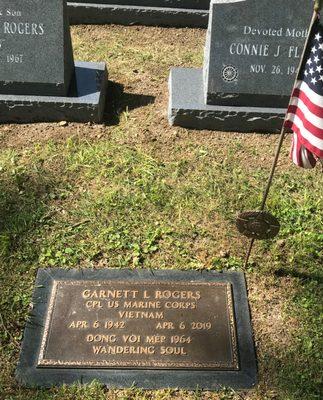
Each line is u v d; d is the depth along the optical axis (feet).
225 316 4.62
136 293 4.76
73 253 5.18
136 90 7.71
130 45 9.10
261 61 6.62
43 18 6.52
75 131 6.78
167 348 4.38
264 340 4.55
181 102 6.84
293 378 4.29
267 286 4.97
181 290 4.81
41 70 6.72
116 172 6.14
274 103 6.84
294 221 5.60
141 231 5.43
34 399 4.10
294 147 4.49
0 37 6.59
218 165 6.31
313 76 4.00
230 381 4.25
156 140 6.67
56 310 4.62
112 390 4.18
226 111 6.75
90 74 7.32
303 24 6.43
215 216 5.64
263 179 6.13
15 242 5.28
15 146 6.52
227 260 5.16
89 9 9.52
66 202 5.76
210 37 6.53
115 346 4.39
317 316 4.73
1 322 4.57
